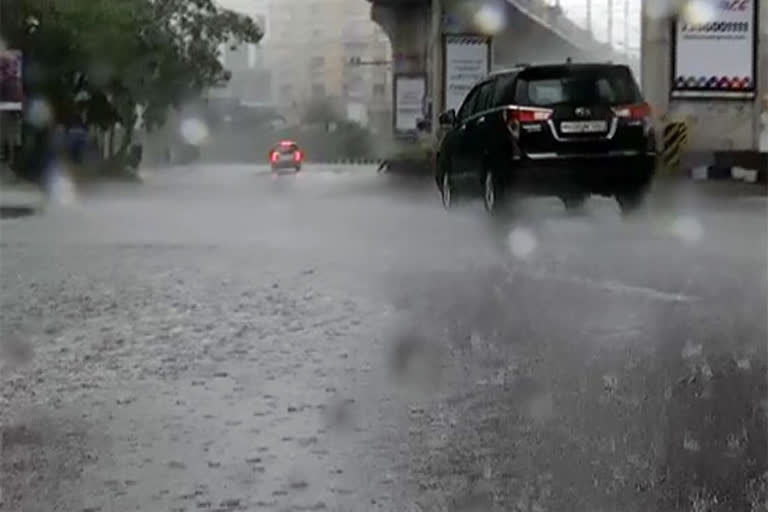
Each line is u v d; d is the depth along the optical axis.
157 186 49.03
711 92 35.62
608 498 6.45
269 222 24.77
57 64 51.31
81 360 10.29
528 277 14.60
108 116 60.62
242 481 6.82
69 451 7.48
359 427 7.96
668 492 6.54
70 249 19.44
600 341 10.65
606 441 7.55
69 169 50.28
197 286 14.66
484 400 8.64
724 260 15.77
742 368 9.53
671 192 29.30
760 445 7.42
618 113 20.33
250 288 14.41
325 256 17.70
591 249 17.19
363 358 10.16
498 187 20.72
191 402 8.72
